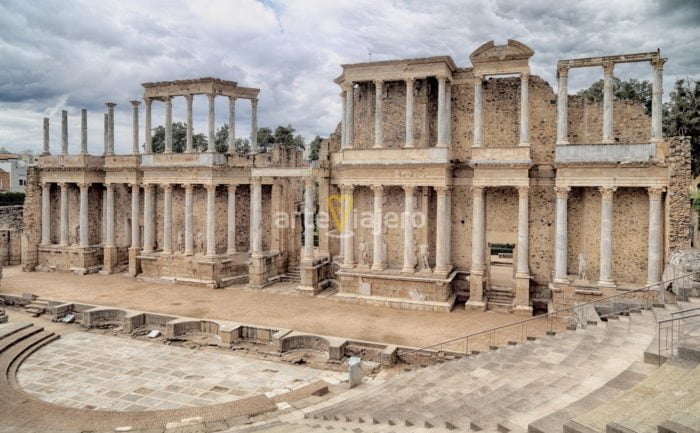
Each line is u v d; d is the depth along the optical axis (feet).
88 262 178.50
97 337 110.32
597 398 50.49
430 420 54.49
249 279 153.28
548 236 126.72
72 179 178.40
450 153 128.16
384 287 129.90
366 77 130.52
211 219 156.66
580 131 122.31
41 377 88.63
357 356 96.43
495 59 119.96
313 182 144.46
